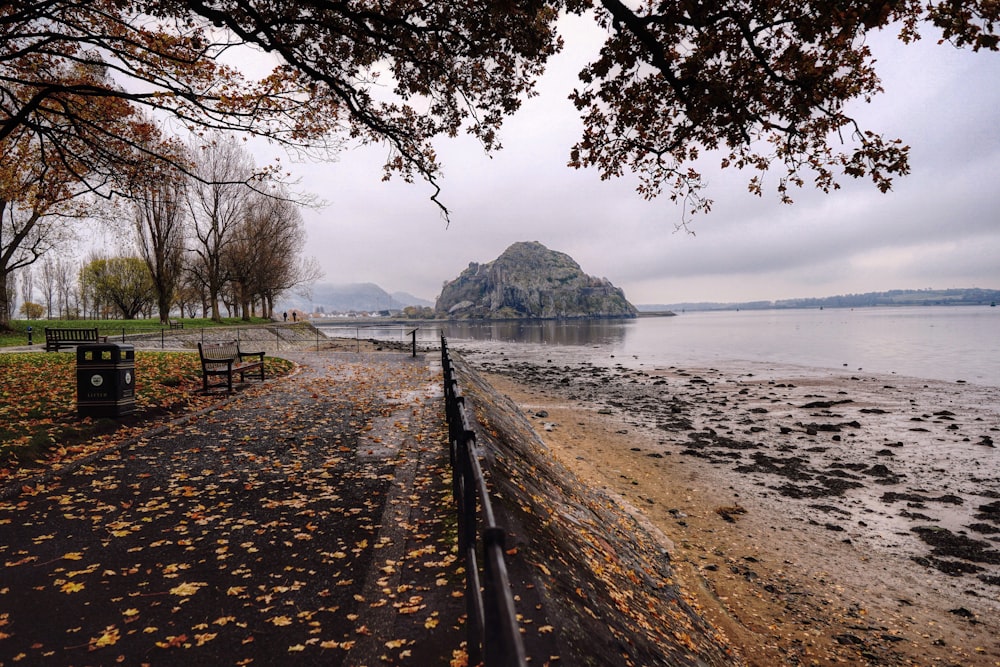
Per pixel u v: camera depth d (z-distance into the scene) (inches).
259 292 2368.4
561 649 128.6
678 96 282.5
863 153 265.6
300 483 245.6
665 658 170.4
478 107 391.2
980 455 637.9
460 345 3125.0
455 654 123.3
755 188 326.6
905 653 253.3
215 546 181.0
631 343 3174.2
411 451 298.2
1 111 492.4
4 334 1269.7
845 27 225.3
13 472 252.2
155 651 125.6
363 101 384.5
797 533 403.5
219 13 306.2
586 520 281.4
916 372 1489.9
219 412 410.0
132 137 536.1
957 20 209.0
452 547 177.2
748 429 790.5
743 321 7303.2
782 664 233.9
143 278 2448.3
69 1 362.3
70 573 162.6
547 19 305.1
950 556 368.8
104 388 354.9
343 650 125.6
